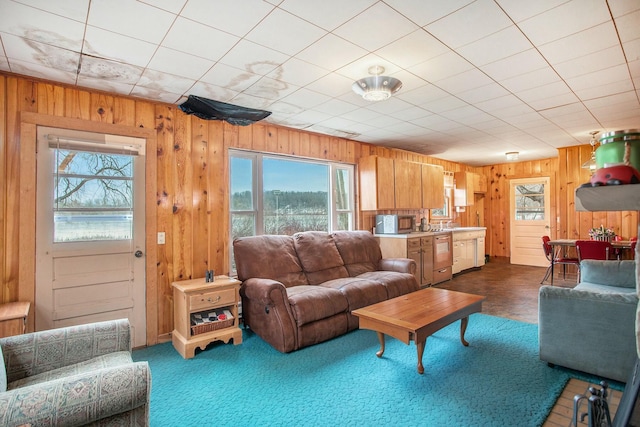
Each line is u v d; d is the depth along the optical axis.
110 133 3.05
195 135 3.57
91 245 2.95
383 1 1.81
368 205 5.22
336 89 3.12
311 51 2.38
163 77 2.77
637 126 4.54
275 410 2.06
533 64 2.63
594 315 2.31
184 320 2.96
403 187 5.52
